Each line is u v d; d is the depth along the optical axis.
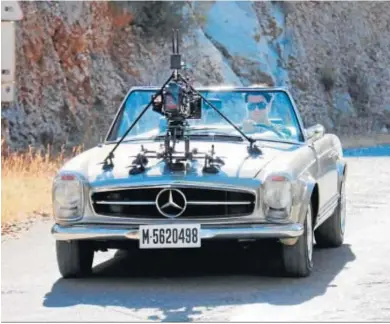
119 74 48.16
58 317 10.78
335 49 68.25
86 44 46.12
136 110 15.00
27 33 42.50
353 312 10.80
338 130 65.19
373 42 72.25
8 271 14.00
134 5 50.25
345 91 67.62
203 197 12.30
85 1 46.66
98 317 10.73
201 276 13.28
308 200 12.79
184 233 12.13
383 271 13.52
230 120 14.50
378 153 47.03
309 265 13.14
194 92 13.73
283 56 63.66
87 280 13.16
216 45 56.97
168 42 51.44
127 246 12.99
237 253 15.20
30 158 30.92
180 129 13.81
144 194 12.38
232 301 11.45
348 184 28.28
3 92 14.98
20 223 19.44
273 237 12.20
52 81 43.25
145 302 11.51
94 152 13.77
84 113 44.59
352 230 18.17
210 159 12.56
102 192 12.45
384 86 70.75
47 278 13.36
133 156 13.20
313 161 13.79
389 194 25.09
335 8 69.88
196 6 57.06
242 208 12.26
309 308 11.02
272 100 14.71
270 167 12.52
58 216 12.64
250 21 58.97
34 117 41.62
